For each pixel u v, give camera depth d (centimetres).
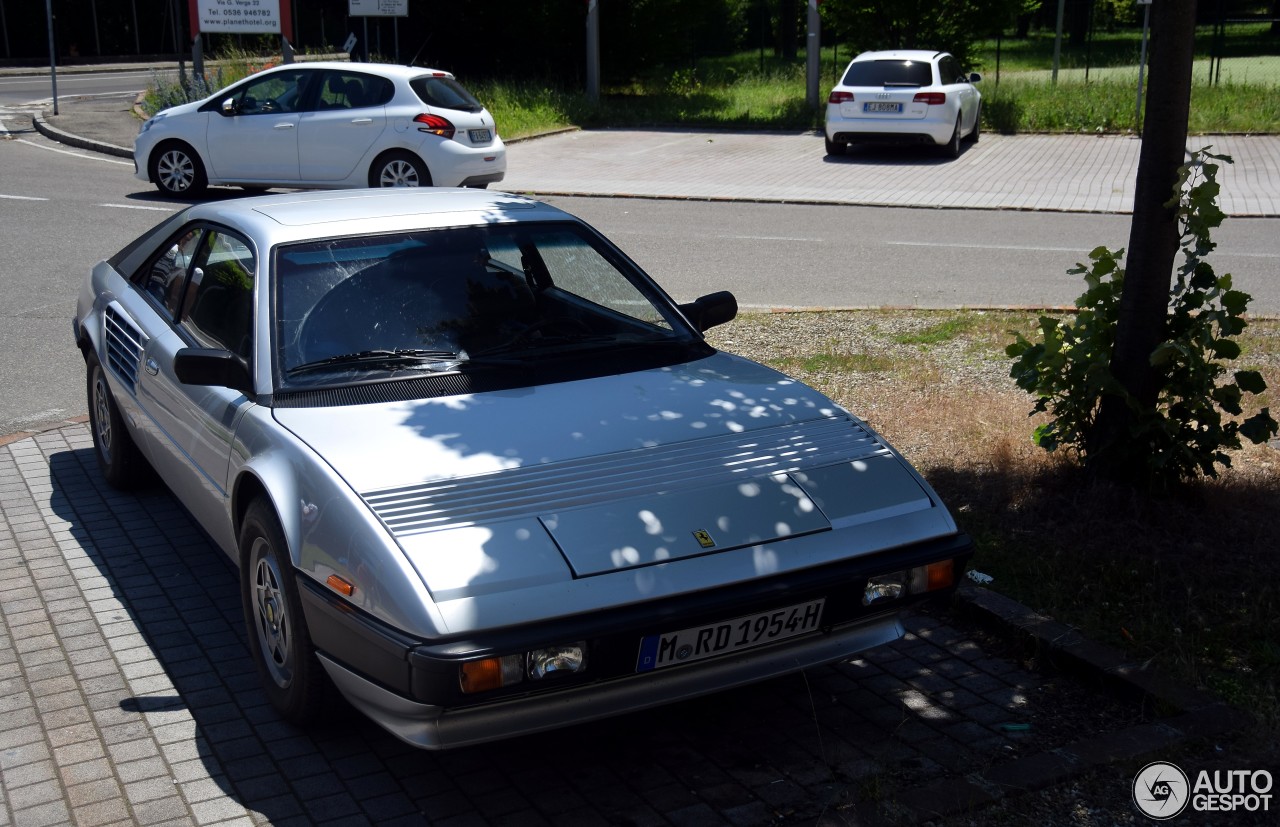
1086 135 2303
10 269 1130
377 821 347
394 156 1525
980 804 345
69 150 2031
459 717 336
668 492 369
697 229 1394
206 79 2308
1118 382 518
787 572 356
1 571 521
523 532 345
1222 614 453
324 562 351
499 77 3206
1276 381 733
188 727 397
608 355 457
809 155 2080
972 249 1268
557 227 506
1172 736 376
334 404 409
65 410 757
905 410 694
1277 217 1440
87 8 4322
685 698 354
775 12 5122
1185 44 496
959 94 2048
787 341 873
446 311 452
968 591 474
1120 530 511
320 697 377
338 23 3666
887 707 414
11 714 404
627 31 3192
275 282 445
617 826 346
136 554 540
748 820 348
